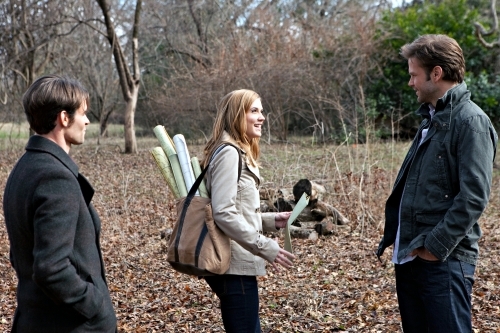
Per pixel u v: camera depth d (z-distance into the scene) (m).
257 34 21.17
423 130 3.05
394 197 3.14
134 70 21.53
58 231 2.18
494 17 14.53
